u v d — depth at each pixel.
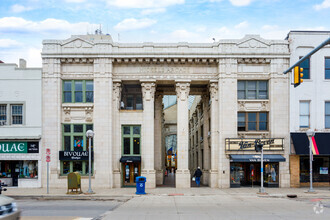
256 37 23.34
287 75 23.16
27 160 23.22
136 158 23.31
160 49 23.48
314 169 23.52
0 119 23.44
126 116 23.81
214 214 12.16
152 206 14.59
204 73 23.83
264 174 23.39
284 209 13.48
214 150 23.61
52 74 23.27
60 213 12.60
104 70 23.22
